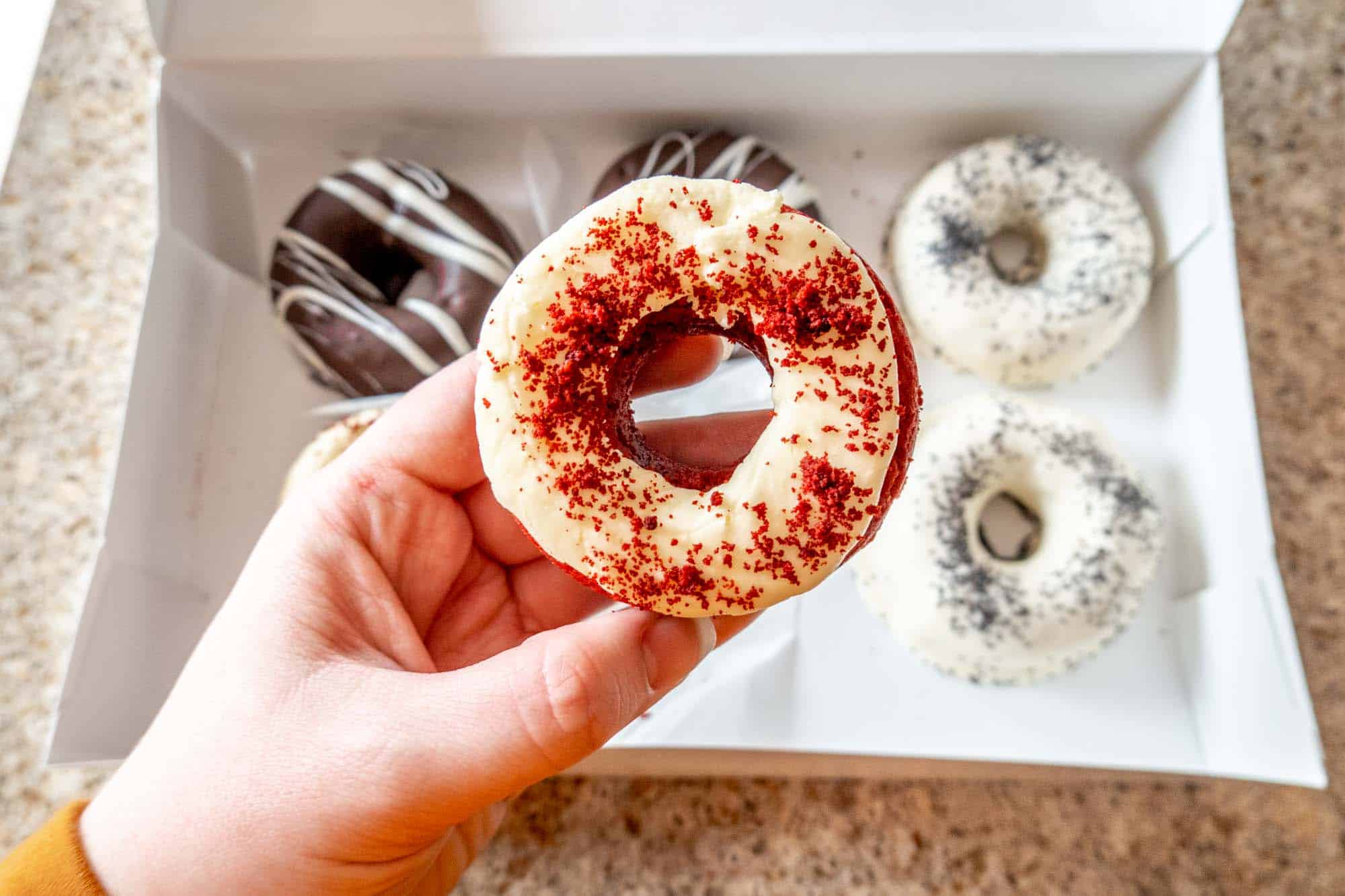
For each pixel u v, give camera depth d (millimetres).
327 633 204
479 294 330
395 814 184
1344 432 328
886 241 352
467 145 354
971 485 325
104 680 295
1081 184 334
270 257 358
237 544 340
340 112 337
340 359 329
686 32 306
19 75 356
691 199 189
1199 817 316
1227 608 304
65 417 346
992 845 316
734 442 234
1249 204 340
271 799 187
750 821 318
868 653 325
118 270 352
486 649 244
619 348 191
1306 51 342
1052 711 322
